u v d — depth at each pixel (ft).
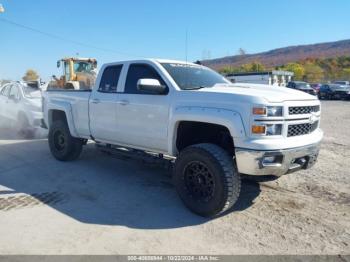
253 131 12.61
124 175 19.70
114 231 12.54
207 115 13.57
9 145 28.43
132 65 17.62
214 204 13.28
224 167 13.03
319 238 12.08
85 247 11.36
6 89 37.27
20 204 15.15
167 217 13.83
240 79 122.21
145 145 16.89
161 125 15.66
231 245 11.58
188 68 17.49
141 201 15.61
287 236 12.22
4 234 12.23
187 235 12.28
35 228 12.72
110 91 18.54
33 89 34.99
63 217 13.75
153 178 19.13
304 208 14.76
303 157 14.03
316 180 18.57
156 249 11.28
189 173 14.32
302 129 14.01
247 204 15.19
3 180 18.66
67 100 21.52
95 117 19.36
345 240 11.94
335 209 14.65
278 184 17.87
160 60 17.03
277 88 15.20
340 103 90.33
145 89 15.01
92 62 58.44
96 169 20.92
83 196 16.22
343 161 22.85
